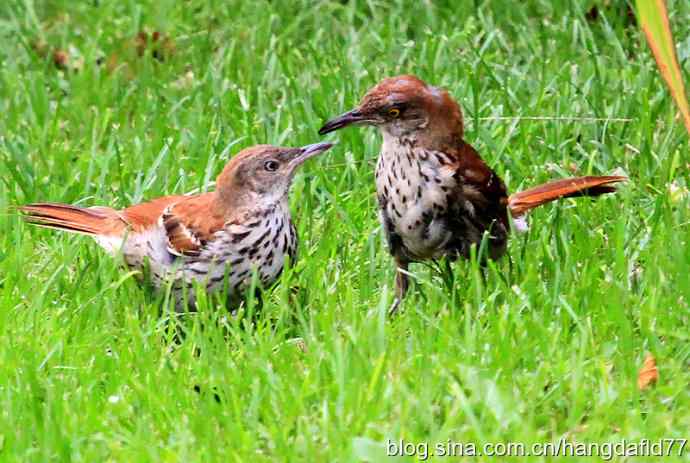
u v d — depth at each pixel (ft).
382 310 32.35
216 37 54.03
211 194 35.83
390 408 29.73
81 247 38.70
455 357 31.68
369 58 51.49
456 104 35.09
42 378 31.58
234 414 29.84
